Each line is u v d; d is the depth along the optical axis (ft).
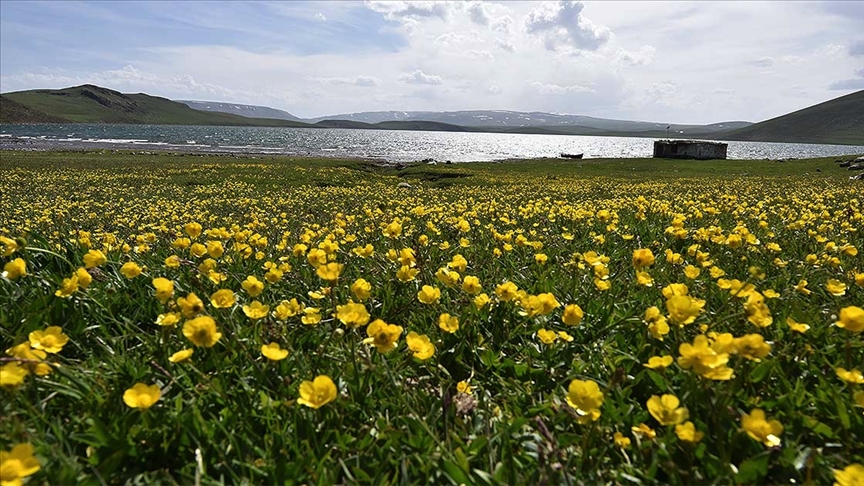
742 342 6.07
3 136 428.15
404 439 6.14
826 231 19.04
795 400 6.69
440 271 10.21
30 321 8.43
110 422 6.15
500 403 7.55
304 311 8.93
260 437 6.11
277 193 65.98
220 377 6.97
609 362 7.82
